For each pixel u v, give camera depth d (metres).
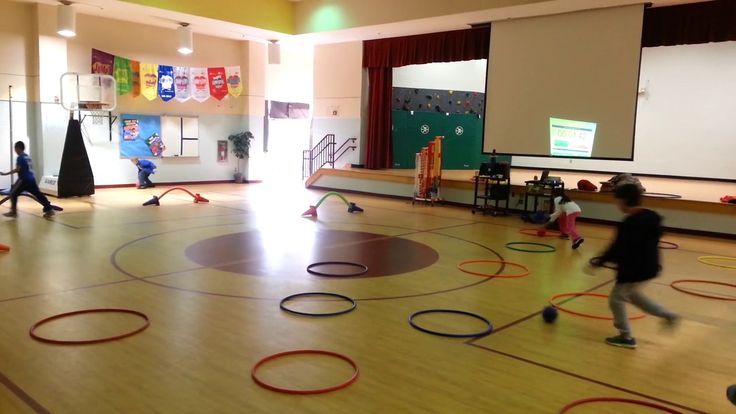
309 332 3.92
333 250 6.68
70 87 11.20
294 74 15.62
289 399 2.89
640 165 14.66
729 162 13.33
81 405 2.79
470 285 5.30
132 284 4.99
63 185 10.36
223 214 9.11
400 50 12.47
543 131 10.16
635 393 3.11
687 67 13.77
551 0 8.85
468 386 3.12
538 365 3.46
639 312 4.61
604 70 9.37
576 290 5.22
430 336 3.91
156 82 12.38
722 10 8.50
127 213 8.93
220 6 11.35
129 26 11.99
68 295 4.63
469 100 14.27
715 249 7.49
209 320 4.11
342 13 11.73
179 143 13.16
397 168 13.64
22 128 10.86
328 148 14.05
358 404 2.86
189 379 3.11
